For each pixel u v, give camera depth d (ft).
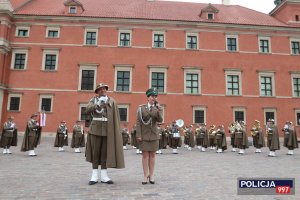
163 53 114.21
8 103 107.76
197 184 24.02
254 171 33.22
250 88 114.62
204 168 35.68
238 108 112.57
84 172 30.78
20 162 40.11
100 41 113.29
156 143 23.90
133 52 113.39
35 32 112.78
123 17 113.60
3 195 19.34
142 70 112.57
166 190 21.17
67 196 18.98
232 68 115.03
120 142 23.50
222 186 23.21
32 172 30.50
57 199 18.19
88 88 110.73
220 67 114.93
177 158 49.78
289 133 60.90
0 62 106.11
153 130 23.89
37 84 109.40
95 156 23.57
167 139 73.46
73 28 113.91
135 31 115.14
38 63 110.83
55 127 106.73
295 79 117.60
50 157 48.34
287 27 118.83
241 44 117.60
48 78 109.91
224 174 30.40
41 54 111.55
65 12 116.37
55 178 26.58
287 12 125.18
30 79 109.50
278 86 115.75
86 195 19.26
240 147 61.87
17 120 106.63
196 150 72.79
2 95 105.91
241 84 114.52
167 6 135.23
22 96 108.37
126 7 129.18
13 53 111.34
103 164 23.89
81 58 111.86
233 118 111.75
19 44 111.45
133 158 48.70
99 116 23.38
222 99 112.78
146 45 114.32
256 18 127.95
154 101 24.16
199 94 112.06
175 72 113.19
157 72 112.88
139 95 110.73
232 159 48.83
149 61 113.29
